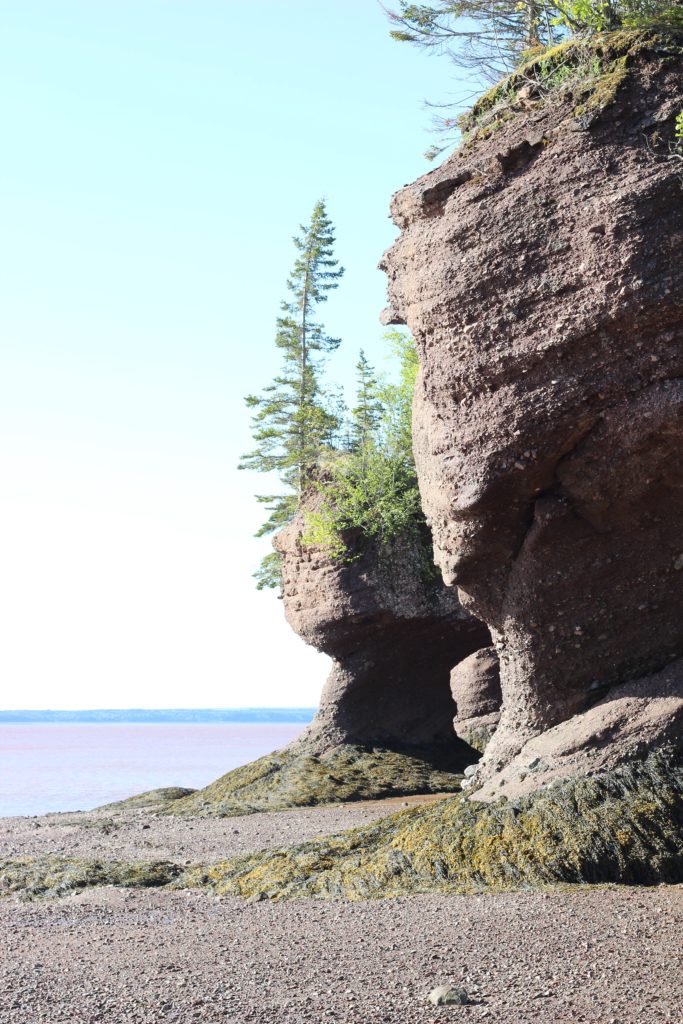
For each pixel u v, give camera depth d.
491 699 29.44
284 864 13.52
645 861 11.63
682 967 8.00
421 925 10.09
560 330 12.65
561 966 8.26
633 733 13.24
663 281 12.02
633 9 13.78
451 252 13.60
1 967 9.34
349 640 28.86
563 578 14.06
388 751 28.38
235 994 8.05
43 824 25.72
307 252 46.34
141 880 14.30
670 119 12.31
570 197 12.66
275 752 29.39
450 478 13.89
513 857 12.00
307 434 42.28
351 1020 7.22
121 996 8.14
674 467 12.85
